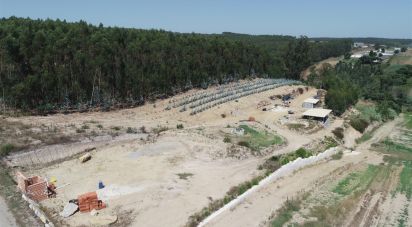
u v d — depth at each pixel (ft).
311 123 274.16
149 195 142.31
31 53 266.36
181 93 361.51
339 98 323.37
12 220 125.49
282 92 377.71
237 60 463.83
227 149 196.03
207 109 298.76
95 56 291.79
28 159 176.76
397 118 366.22
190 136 213.05
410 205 161.17
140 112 289.94
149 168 167.32
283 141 226.99
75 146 194.49
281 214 139.64
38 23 314.76
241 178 163.22
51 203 137.08
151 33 396.37
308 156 202.39
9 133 198.70
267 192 156.97
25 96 253.03
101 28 343.26
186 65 373.20
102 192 144.87
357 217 146.00
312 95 391.24
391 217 149.89
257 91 369.50
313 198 158.20
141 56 330.75
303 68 581.12
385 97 441.68
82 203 130.41
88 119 250.78
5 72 252.83
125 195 142.51
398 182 188.75
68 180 156.56
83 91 280.72
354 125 293.64
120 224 123.44
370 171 201.77
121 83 306.14
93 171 165.17
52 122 230.68
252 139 222.69
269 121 279.28
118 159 178.50
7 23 301.22
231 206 139.64
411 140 285.23
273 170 174.91
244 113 299.79
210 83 407.23
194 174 163.53
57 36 283.59
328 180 181.37
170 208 133.69
